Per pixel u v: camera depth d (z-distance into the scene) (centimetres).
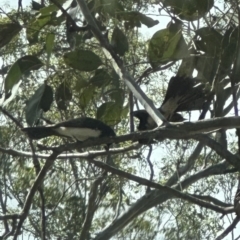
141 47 1413
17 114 1545
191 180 1521
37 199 1680
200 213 1602
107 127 895
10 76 940
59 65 1085
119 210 1670
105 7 1055
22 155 1012
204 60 982
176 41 973
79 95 1132
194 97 980
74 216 1642
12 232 918
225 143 1070
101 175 1360
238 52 921
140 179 984
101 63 984
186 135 837
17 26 984
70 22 948
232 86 931
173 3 978
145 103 869
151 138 840
